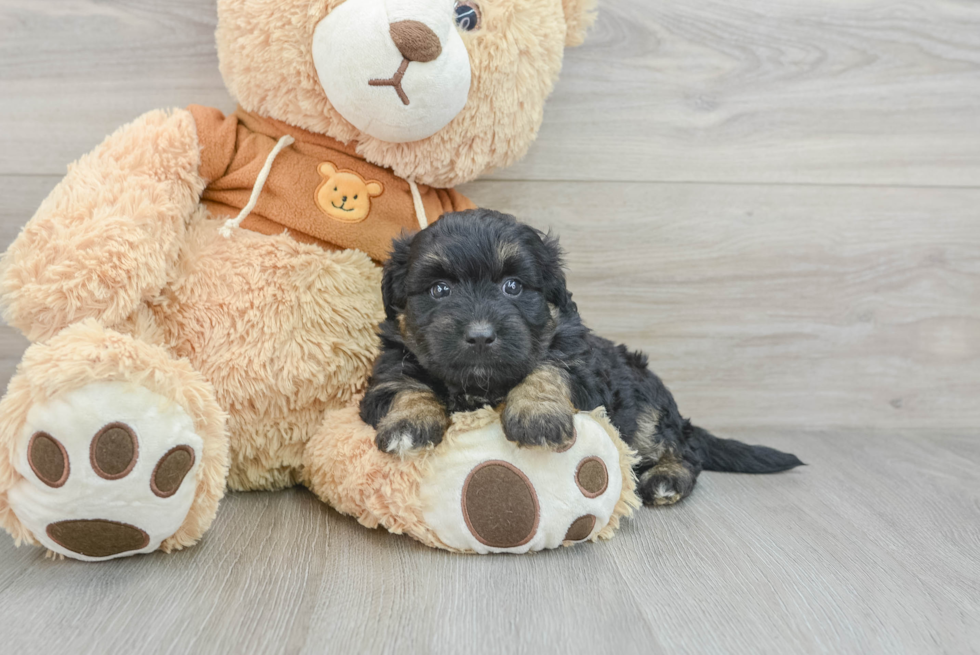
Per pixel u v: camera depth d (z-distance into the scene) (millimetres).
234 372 710
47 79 822
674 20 875
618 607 596
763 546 678
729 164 901
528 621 580
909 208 924
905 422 953
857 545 683
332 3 684
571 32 781
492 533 645
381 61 671
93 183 684
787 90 896
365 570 630
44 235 661
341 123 726
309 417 737
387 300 708
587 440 658
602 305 910
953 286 941
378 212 747
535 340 676
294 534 676
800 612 597
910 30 896
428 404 666
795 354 936
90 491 590
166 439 604
